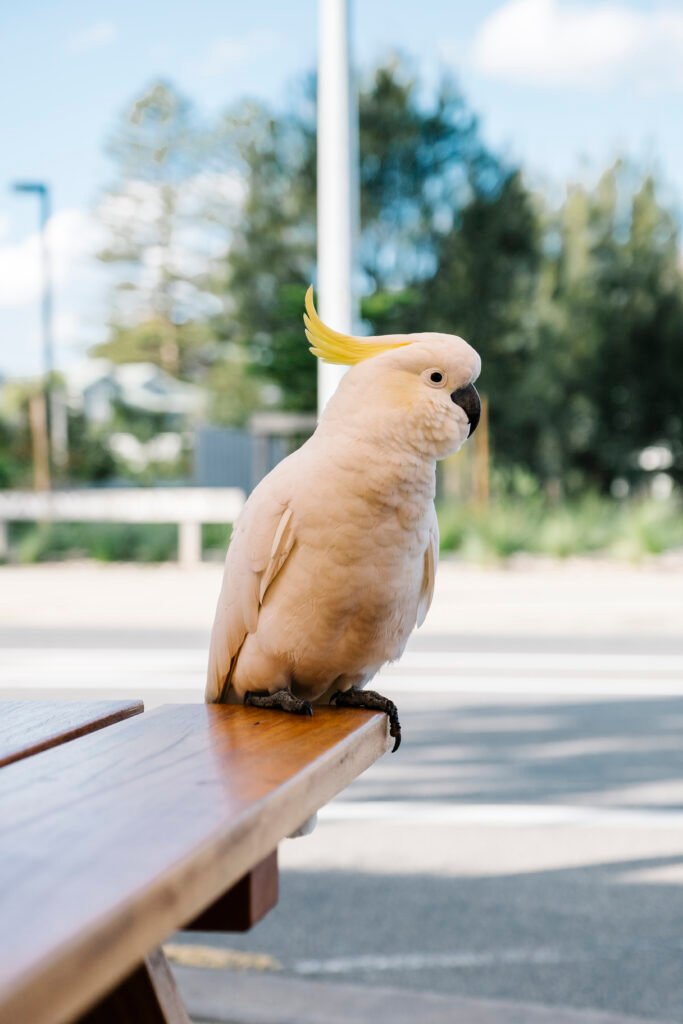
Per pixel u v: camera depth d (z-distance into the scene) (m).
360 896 3.61
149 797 1.09
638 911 3.48
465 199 25.86
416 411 1.86
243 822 1.02
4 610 9.91
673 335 25.66
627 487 26.31
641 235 25.91
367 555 1.87
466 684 6.69
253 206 27.25
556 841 4.09
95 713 1.66
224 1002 2.86
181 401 37.69
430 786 4.76
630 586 11.56
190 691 6.23
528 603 10.16
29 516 15.80
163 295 37.38
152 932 0.81
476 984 3.01
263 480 2.03
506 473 19.81
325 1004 2.85
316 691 2.05
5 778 1.19
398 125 25.56
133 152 35.84
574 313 25.27
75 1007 0.71
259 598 1.93
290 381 21.42
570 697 6.36
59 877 0.83
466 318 25.08
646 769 4.97
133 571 13.92
